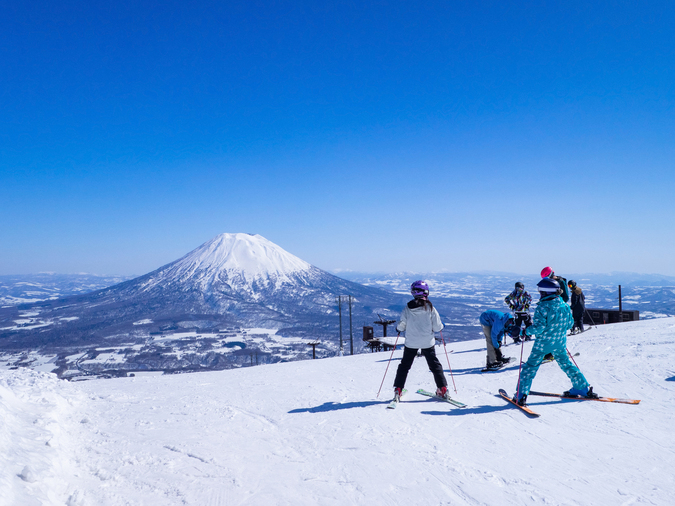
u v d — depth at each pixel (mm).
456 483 3082
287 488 3127
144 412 5637
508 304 7070
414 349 5414
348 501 2887
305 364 11211
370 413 5039
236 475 3393
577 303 10734
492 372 7297
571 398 5176
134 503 2912
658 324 10914
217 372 10242
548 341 4852
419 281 5406
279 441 4227
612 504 2664
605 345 8273
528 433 4059
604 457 3402
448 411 4965
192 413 5516
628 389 5297
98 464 3662
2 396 4633
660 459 3299
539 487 2949
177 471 3494
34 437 3736
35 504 2525
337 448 3928
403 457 3621
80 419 5188
